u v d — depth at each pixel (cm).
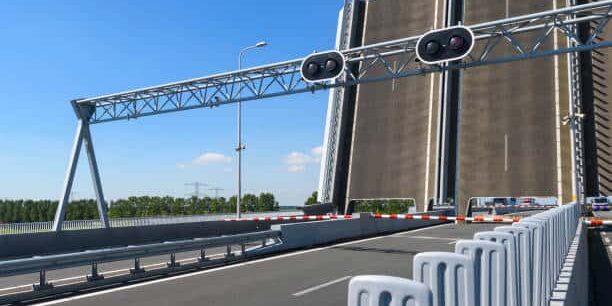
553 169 3594
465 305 299
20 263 891
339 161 4312
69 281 1073
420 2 4181
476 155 3906
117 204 8125
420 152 3969
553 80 3638
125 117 2517
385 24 4312
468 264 298
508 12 3953
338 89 4388
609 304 845
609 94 3503
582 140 3494
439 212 3603
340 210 4334
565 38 3625
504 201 10062
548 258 606
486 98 3891
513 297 419
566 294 570
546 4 3847
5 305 866
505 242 429
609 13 1641
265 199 9256
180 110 2417
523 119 3741
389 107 4125
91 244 2041
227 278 1141
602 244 1841
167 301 883
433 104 3928
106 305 852
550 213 748
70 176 2430
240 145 3378
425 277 315
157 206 8238
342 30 4456
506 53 3850
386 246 1870
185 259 1527
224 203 9094
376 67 4203
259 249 1608
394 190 4088
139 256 1148
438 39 1805
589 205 3822
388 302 224
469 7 4091
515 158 3756
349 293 235
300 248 1808
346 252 1672
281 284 1059
